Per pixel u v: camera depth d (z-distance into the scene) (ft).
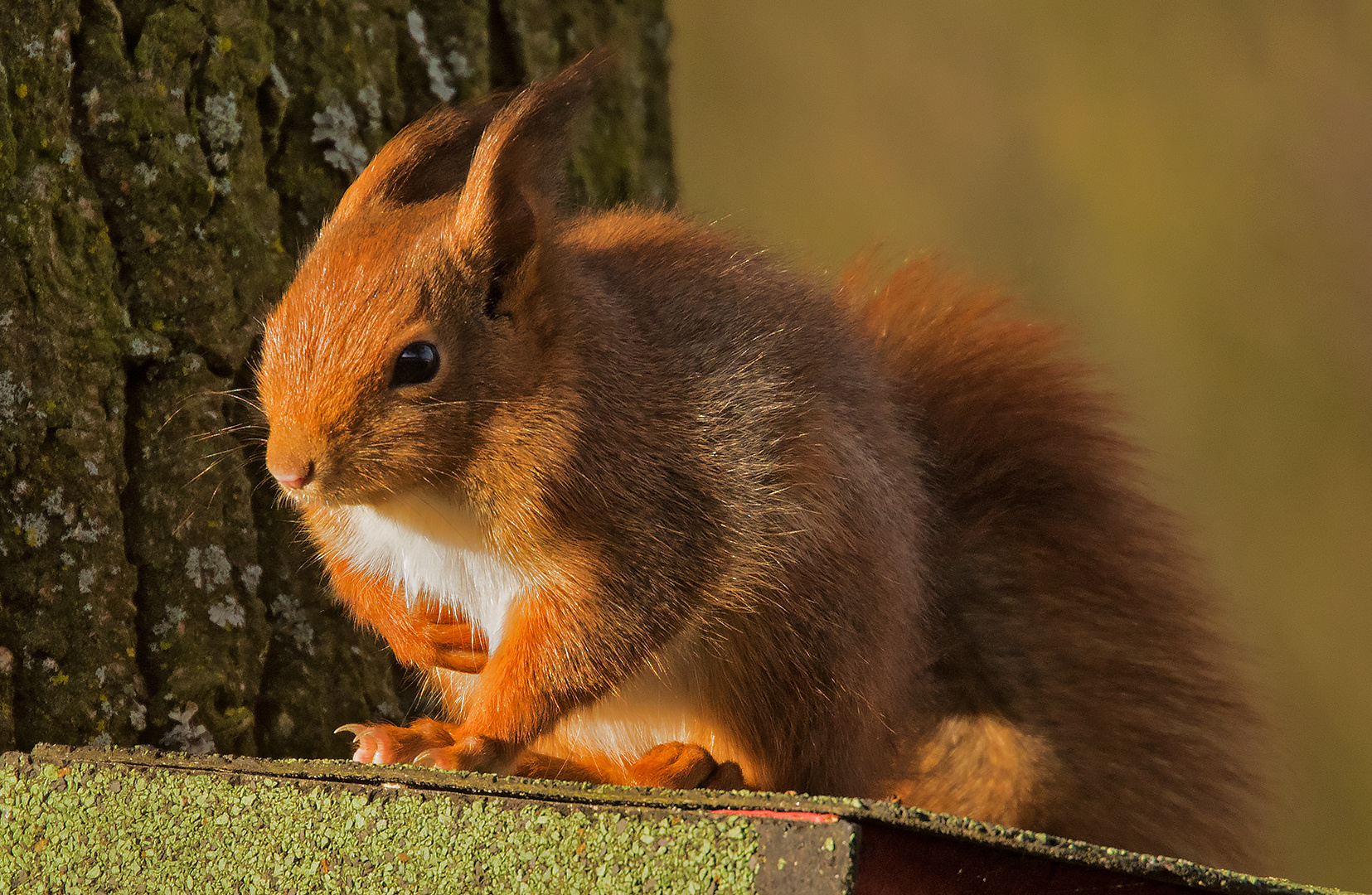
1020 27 24.21
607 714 12.82
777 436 12.77
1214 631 13.05
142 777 12.62
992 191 23.26
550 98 12.76
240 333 12.98
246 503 12.97
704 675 12.78
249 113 13.01
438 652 12.84
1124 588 12.99
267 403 12.71
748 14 23.34
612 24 13.34
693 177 22.31
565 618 12.74
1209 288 23.53
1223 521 22.71
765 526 12.76
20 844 12.66
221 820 12.60
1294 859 20.63
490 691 12.75
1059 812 12.94
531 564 12.74
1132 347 22.89
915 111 23.34
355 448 12.70
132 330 12.93
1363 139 24.07
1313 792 21.48
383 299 12.71
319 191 13.05
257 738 12.96
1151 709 12.97
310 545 13.00
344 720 13.00
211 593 12.94
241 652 12.96
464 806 12.52
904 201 22.81
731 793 12.49
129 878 12.62
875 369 12.92
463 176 12.84
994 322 13.09
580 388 12.75
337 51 13.07
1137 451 13.08
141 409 12.93
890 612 12.81
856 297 13.10
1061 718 12.95
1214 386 23.20
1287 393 23.08
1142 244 23.62
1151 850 12.94
